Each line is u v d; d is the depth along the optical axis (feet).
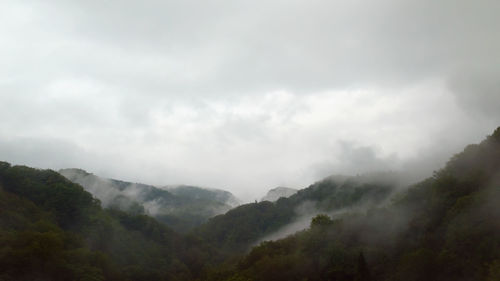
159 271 476.95
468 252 252.62
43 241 321.73
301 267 329.52
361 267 286.46
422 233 319.68
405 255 290.56
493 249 236.84
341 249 330.95
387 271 296.71
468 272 240.53
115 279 393.70
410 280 260.62
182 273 516.73
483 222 263.70
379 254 319.06
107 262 396.57
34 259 302.66
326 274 316.19
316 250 352.08
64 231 420.36
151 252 555.28
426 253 262.06
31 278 295.48
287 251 387.75
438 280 252.21
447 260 254.06
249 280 322.55
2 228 345.10
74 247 393.50
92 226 483.51
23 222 378.53
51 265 312.91
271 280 327.88
